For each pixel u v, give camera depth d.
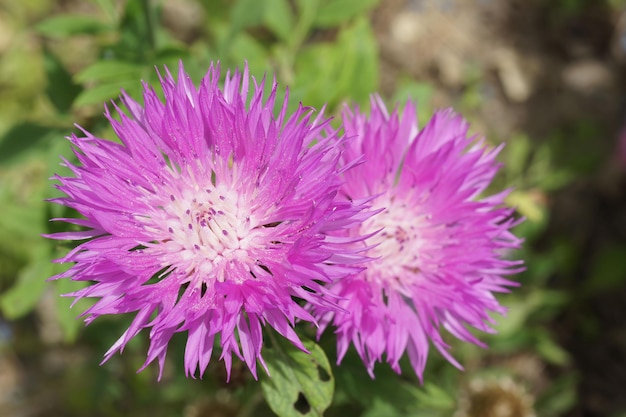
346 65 0.21
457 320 0.15
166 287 0.13
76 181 0.13
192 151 0.14
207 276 0.13
